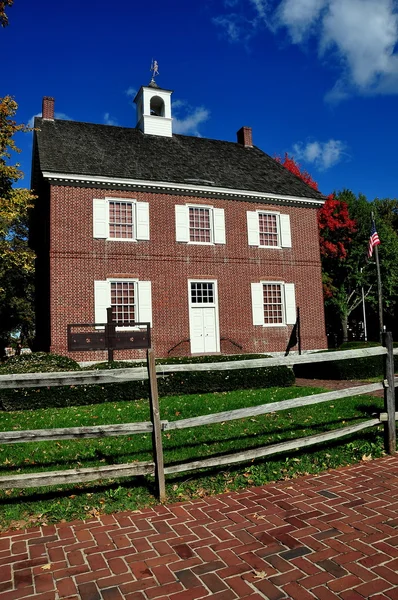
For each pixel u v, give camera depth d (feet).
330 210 114.62
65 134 66.64
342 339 122.52
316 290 71.77
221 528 13.15
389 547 11.57
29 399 32.35
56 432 15.15
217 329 63.46
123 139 71.10
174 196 63.31
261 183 71.36
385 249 116.47
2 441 14.74
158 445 15.74
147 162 65.92
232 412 17.13
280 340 67.51
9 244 61.67
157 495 15.60
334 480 16.81
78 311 55.77
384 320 133.80
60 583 10.53
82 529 13.43
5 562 11.61
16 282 94.43
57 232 55.93
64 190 57.00
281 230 70.28
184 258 62.64
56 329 54.54
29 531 13.39
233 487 16.48
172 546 12.16
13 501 15.37
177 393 36.86
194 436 22.04
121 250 58.95
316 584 10.08
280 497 15.38
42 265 68.23
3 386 15.26
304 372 51.08
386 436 19.89
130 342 50.39
